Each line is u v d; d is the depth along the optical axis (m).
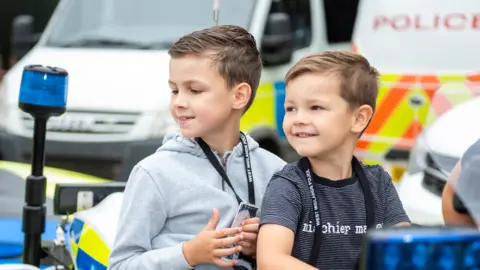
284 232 2.71
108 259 3.09
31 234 3.71
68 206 3.79
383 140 8.02
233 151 3.19
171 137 3.18
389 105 8.12
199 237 2.85
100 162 8.80
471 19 8.30
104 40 9.59
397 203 3.01
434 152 3.93
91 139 8.79
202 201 3.03
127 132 8.76
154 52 9.34
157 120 8.73
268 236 2.71
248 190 3.16
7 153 9.20
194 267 3.00
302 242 2.78
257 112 9.23
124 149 8.73
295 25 10.41
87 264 3.46
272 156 3.35
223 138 3.19
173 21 9.67
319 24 10.76
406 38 8.44
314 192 2.83
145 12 9.79
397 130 8.02
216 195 3.04
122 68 9.12
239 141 3.26
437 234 1.74
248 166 3.20
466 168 2.41
